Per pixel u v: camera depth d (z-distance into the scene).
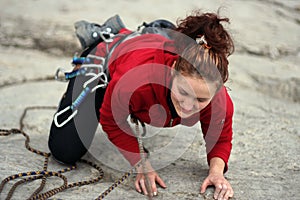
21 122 3.59
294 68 5.11
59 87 4.49
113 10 6.41
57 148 2.84
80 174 2.79
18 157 2.89
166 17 6.21
